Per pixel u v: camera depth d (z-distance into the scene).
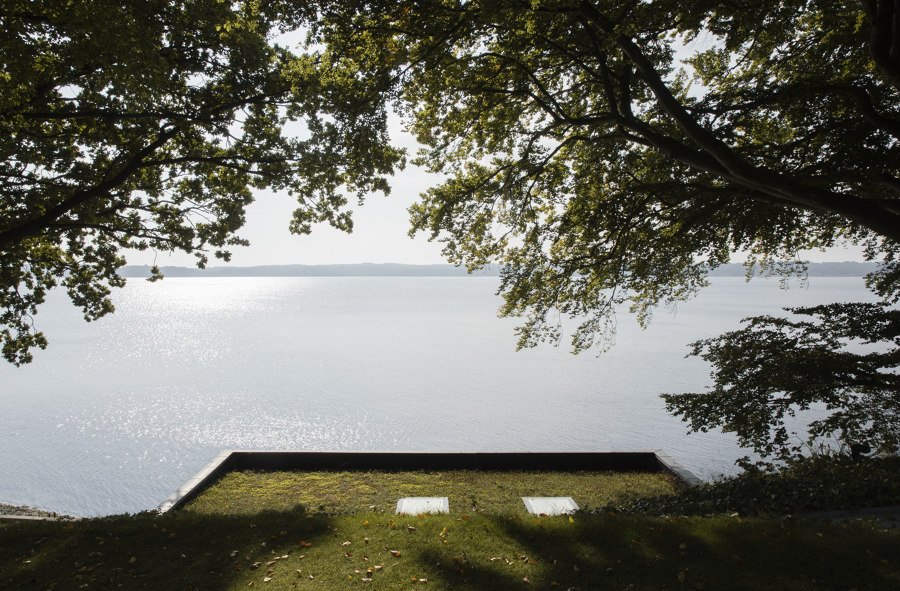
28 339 13.90
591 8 7.98
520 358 64.44
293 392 44.78
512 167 12.52
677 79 12.95
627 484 13.30
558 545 6.02
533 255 13.98
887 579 4.82
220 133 11.72
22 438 31.84
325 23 8.79
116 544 6.50
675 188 11.35
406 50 8.98
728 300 199.00
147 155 11.55
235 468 14.69
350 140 10.12
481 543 6.16
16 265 13.27
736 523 6.41
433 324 113.50
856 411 10.81
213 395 43.81
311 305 194.00
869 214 7.58
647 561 5.51
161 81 7.90
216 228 13.27
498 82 10.98
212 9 8.78
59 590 5.39
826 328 11.01
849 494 8.46
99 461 27.75
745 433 11.19
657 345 74.19
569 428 32.62
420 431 32.50
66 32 7.41
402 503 11.65
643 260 13.17
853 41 9.87
